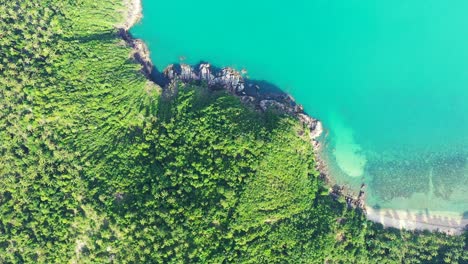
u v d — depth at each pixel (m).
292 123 107.81
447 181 119.56
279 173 102.31
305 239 101.38
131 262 92.69
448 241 111.81
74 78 105.69
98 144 102.19
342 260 105.44
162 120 105.75
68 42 108.00
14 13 104.62
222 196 95.69
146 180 97.38
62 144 99.94
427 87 123.06
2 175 97.88
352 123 122.00
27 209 97.06
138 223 92.75
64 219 95.12
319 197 109.81
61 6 110.06
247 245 96.12
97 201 95.06
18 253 95.69
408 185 119.50
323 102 122.44
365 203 118.75
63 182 97.44
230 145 99.62
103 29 115.50
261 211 98.62
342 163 120.12
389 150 121.00
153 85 112.06
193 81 118.31
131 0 120.94
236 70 122.31
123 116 106.81
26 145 99.50
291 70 123.12
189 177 97.19
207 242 93.75
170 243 92.19
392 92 123.06
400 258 109.38
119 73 111.00
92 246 94.69
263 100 117.19
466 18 123.69
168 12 123.25
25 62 102.06
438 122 121.88
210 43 123.06
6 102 99.31
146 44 122.06
